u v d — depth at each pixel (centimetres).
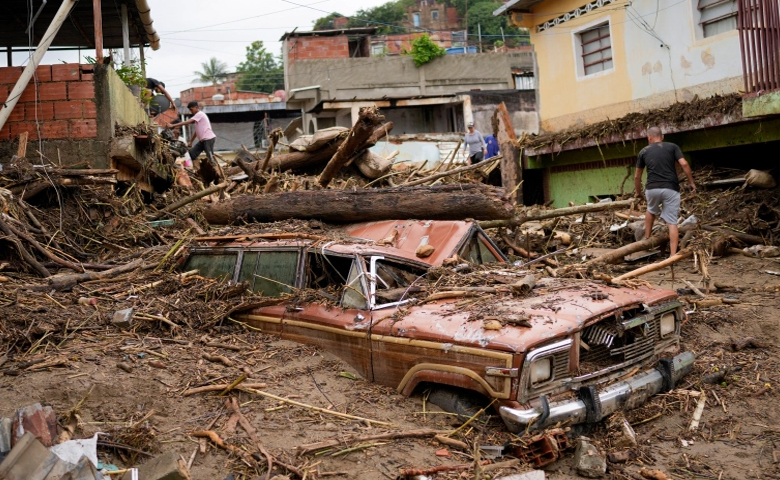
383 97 3044
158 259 891
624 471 460
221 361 584
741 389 585
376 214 874
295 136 3462
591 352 527
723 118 1208
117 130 1141
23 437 369
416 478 423
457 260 684
